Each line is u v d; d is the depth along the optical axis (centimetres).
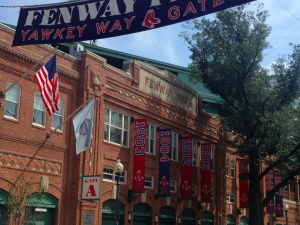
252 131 2925
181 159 3131
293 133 2697
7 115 1889
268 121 2780
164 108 3042
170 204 2966
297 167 2998
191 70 3394
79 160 2172
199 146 3466
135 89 2723
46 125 2070
